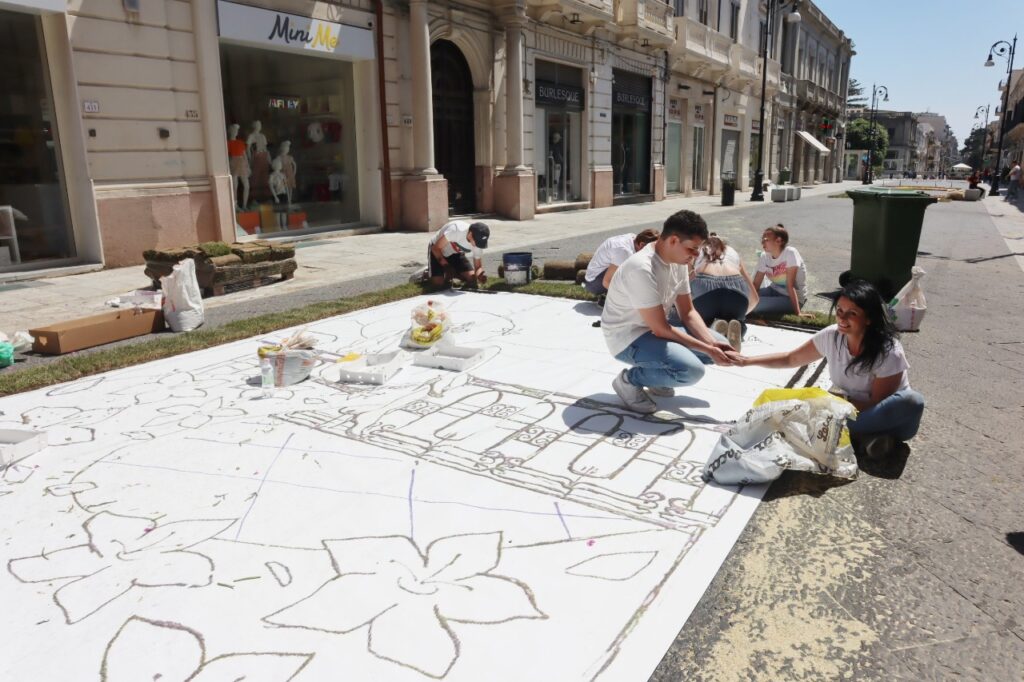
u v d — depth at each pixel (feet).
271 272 27.76
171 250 25.73
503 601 7.98
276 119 40.01
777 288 21.35
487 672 6.87
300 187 42.29
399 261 33.78
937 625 7.68
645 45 74.74
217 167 35.29
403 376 16.22
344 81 44.29
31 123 29.60
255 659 7.07
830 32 147.74
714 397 14.52
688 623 7.71
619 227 48.96
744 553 9.06
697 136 95.20
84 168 30.27
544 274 28.68
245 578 8.45
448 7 47.47
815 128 155.63
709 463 10.90
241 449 12.16
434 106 49.55
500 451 11.98
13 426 13.39
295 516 9.88
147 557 8.92
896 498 10.48
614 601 7.97
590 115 66.08
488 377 16.01
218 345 19.29
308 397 14.85
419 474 11.12
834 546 9.22
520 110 53.06
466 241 25.89
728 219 54.80
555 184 64.18
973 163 398.42
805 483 10.95
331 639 7.36
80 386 15.83
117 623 7.67
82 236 31.14
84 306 23.95
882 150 258.37
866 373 11.61
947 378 16.07
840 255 35.47
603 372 16.26
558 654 7.13
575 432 12.76
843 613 7.89
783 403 10.80
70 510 10.16
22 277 28.68
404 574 8.49
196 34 33.81
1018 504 10.32
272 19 37.01
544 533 9.39
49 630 7.57
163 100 32.83
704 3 89.04
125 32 30.96
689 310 13.62
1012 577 8.55
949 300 24.84
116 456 11.97
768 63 113.91
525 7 52.21
